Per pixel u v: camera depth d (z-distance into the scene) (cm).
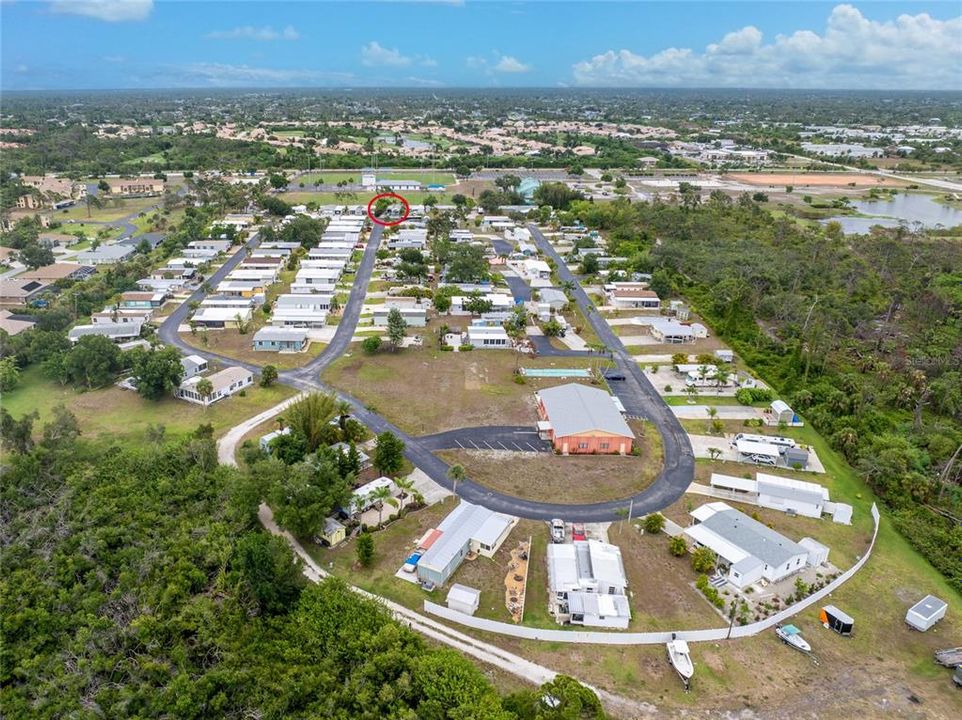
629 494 9281
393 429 10844
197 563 7506
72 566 7275
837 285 17800
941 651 6675
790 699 6122
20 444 9519
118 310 15762
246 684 6103
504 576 7562
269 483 8256
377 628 6475
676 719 5872
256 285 17688
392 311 14388
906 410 11744
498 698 5709
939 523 8844
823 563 7994
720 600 7144
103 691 5869
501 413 11469
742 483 9375
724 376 12406
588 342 14862
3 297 16262
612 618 6875
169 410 11362
